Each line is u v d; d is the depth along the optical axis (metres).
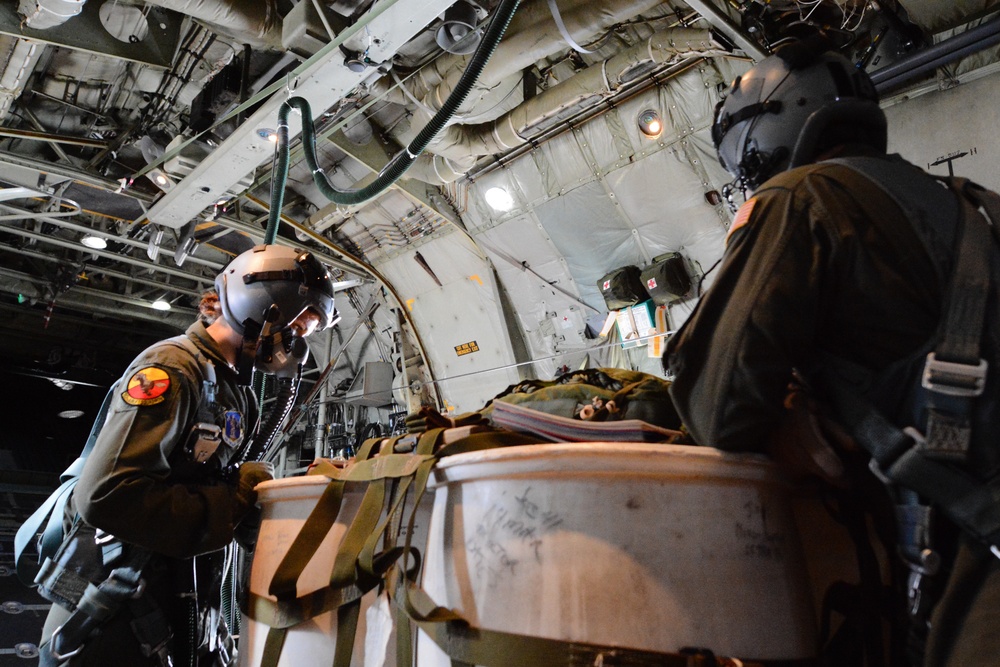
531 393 1.51
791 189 1.09
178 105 5.38
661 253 4.81
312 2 3.51
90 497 1.65
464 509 1.24
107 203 5.85
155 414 1.78
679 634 1.02
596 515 1.09
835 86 1.28
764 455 1.10
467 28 3.59
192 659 1.86
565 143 4.81
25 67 4.26
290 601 1.53
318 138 4.55
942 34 3.41
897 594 1.14
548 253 5.34
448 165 5.05
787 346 1.01
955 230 0.97
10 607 3.57
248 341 2.12
